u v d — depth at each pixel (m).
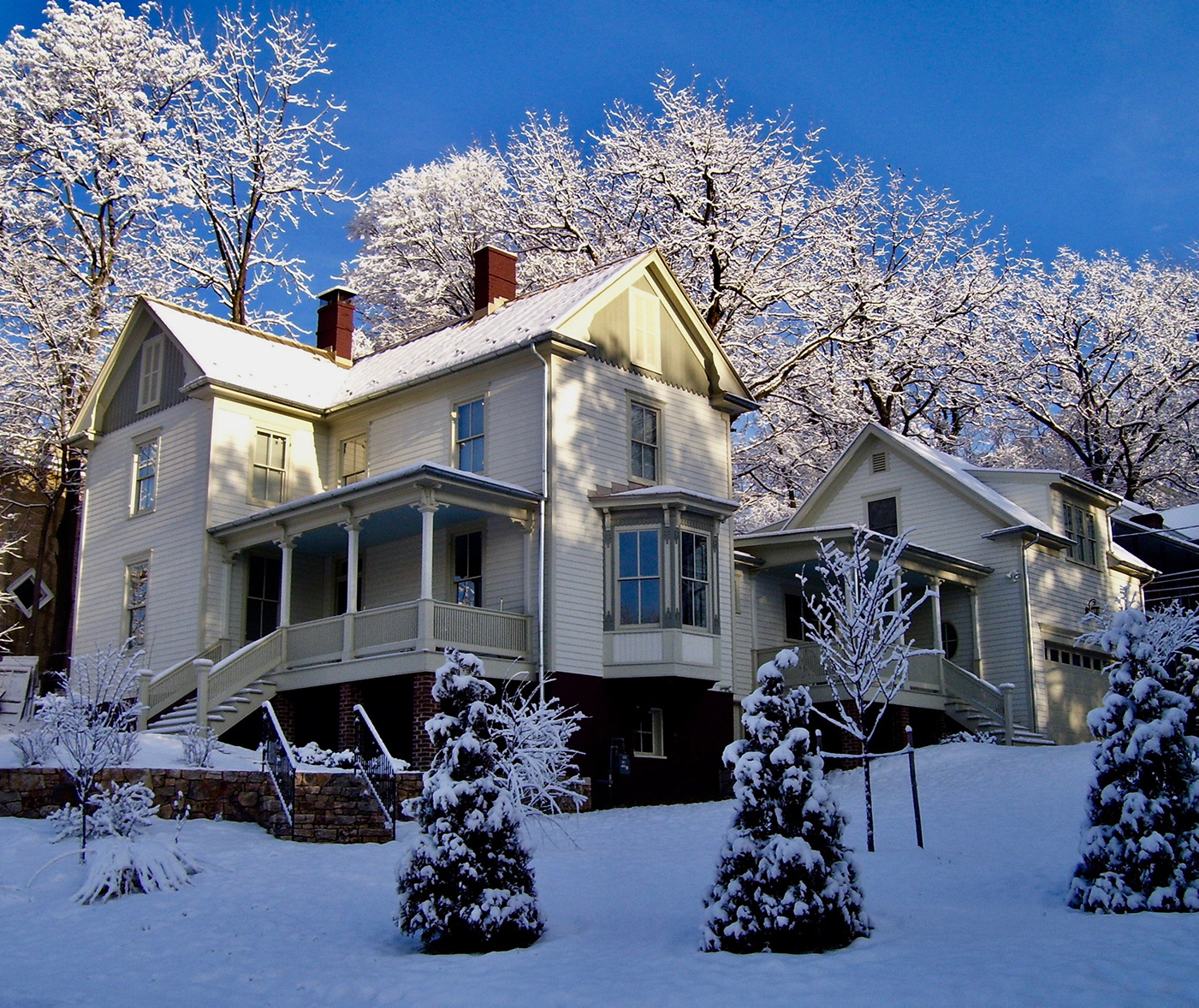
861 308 38.09
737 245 37.66
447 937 11.16
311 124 38.66
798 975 9.60
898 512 31.56
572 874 14.59
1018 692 28.69
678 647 22.58
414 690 20.73
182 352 26.45
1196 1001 8.46
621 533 23.42
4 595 32.00
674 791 23.39
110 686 18.77
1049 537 29.72
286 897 13.23
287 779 16.47
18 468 33.62
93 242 34.25
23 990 10.09
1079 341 47.22
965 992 8.93
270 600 25.86
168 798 16.80
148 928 12.09
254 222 38.12
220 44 37.53
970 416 43.97
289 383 27.39
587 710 22.44
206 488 25.34
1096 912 11.59
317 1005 9.77
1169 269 49.25
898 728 26.36
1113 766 12.12
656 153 37.97
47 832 15.63
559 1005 9.28
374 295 43.47
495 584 23.25
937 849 15.27
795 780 10.80
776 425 40.41
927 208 41.41
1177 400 46.19
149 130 34.31
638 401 25.03
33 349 33.12
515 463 23.50
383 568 25.36
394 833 16.72
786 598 29.11
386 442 25.98
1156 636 18.50
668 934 11.52
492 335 25.31
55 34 34.12
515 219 40.41
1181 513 39.62
